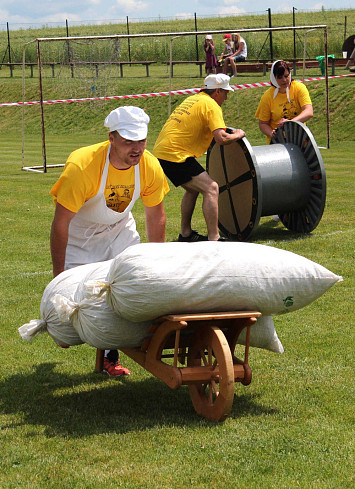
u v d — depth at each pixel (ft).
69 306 12.51
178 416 12.64
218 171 28.86
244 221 27.96
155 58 123.54
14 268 24.13
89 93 95.20
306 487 9.89
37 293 21.21
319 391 13.78
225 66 89.97
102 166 13.69
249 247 12.51
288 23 165.78
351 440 11.48
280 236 28.96
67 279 13.56
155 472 10.34
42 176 48.49
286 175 28.30
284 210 28.91
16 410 13.07
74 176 13.57
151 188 14.61
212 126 25.07
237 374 12.53
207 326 12.31
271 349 13.47
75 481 10.15
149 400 13.61
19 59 128.77
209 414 12.41
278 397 13.51
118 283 11.71
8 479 10.24
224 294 11.84
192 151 25.58
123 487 9.95
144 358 13.08
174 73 104.99
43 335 17.85
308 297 12.61
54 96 98.02
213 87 25.66
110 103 90.68
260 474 10.27
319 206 28.17
